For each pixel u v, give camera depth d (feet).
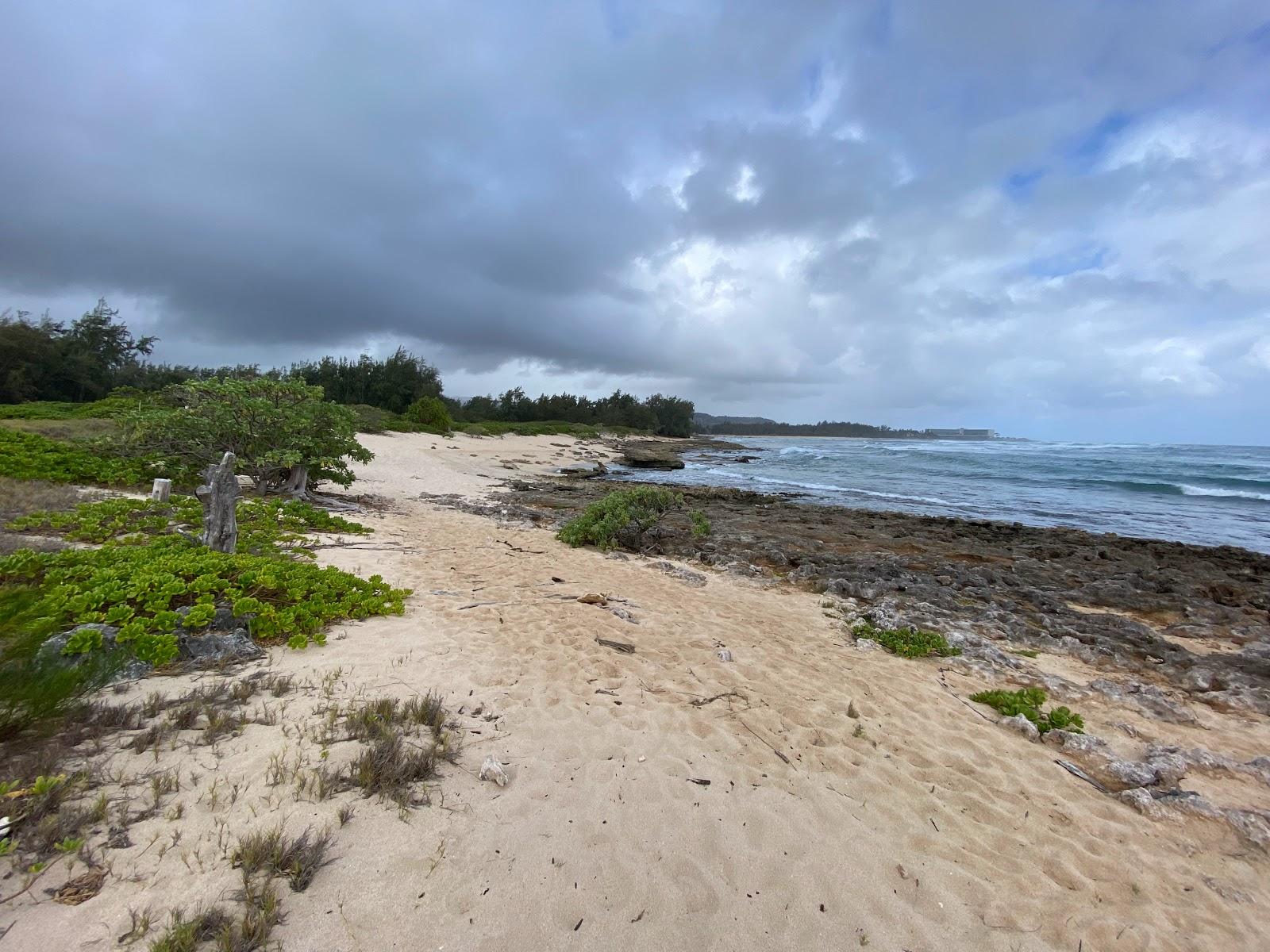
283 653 16.01
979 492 86.89
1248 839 11.84
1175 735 16.81
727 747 13.46
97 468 39.55
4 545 21.58
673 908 8.66
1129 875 10.55
